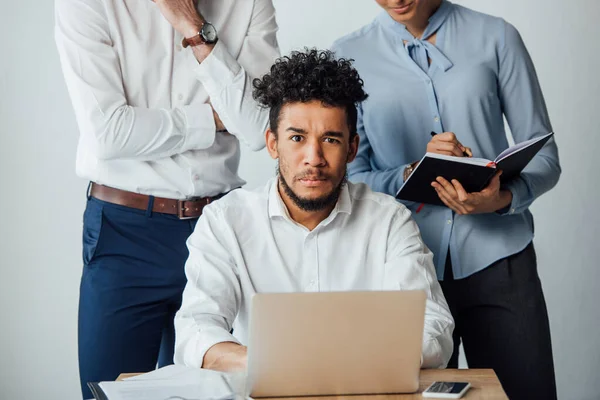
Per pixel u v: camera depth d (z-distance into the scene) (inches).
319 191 85.1
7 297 155.9
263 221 92.0
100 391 68.2
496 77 111.7
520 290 110.3
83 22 104.0
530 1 157.3
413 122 111.5
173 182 108.0
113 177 107.0
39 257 155.7
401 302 67.0
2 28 151.1
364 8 154.3
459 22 112.4
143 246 108.0
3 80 152.1
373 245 92.7
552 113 159.6
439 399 68.8
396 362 68.7
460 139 109.9
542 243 162.1
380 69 113.3
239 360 76.7
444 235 110.3
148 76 107.7
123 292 107.3
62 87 152.7
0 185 154.1
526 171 112.0
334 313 66.7
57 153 154.1
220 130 109.0
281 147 85.4
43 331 156.9
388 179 110.4
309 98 83.7
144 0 107.6
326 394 69.7
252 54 112.0
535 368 110.3
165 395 67.3
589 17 157.3
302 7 154.4
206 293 87.7
